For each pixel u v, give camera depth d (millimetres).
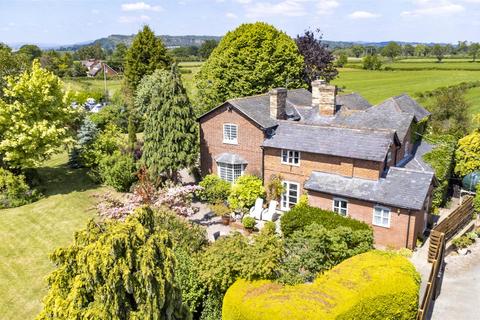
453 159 34812
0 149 33875
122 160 37031
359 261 17906
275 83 54031
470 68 122250
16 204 33688
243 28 54375
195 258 18875
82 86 92375
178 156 34094
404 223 25391
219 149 36188
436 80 101562
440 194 31156
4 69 39906
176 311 13141
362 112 35250
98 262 11094
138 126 57188
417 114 36812
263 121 33594
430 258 24031
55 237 28500
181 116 34031
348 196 27156
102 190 37156
